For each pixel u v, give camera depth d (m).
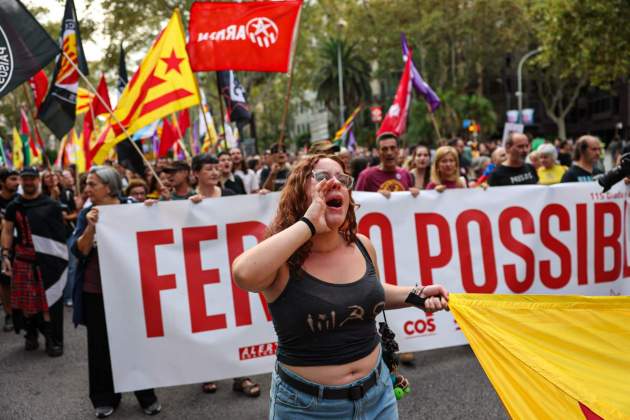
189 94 5.54
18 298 5.38
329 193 1.93
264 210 4.04
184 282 3.90
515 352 2.34
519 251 4.49
